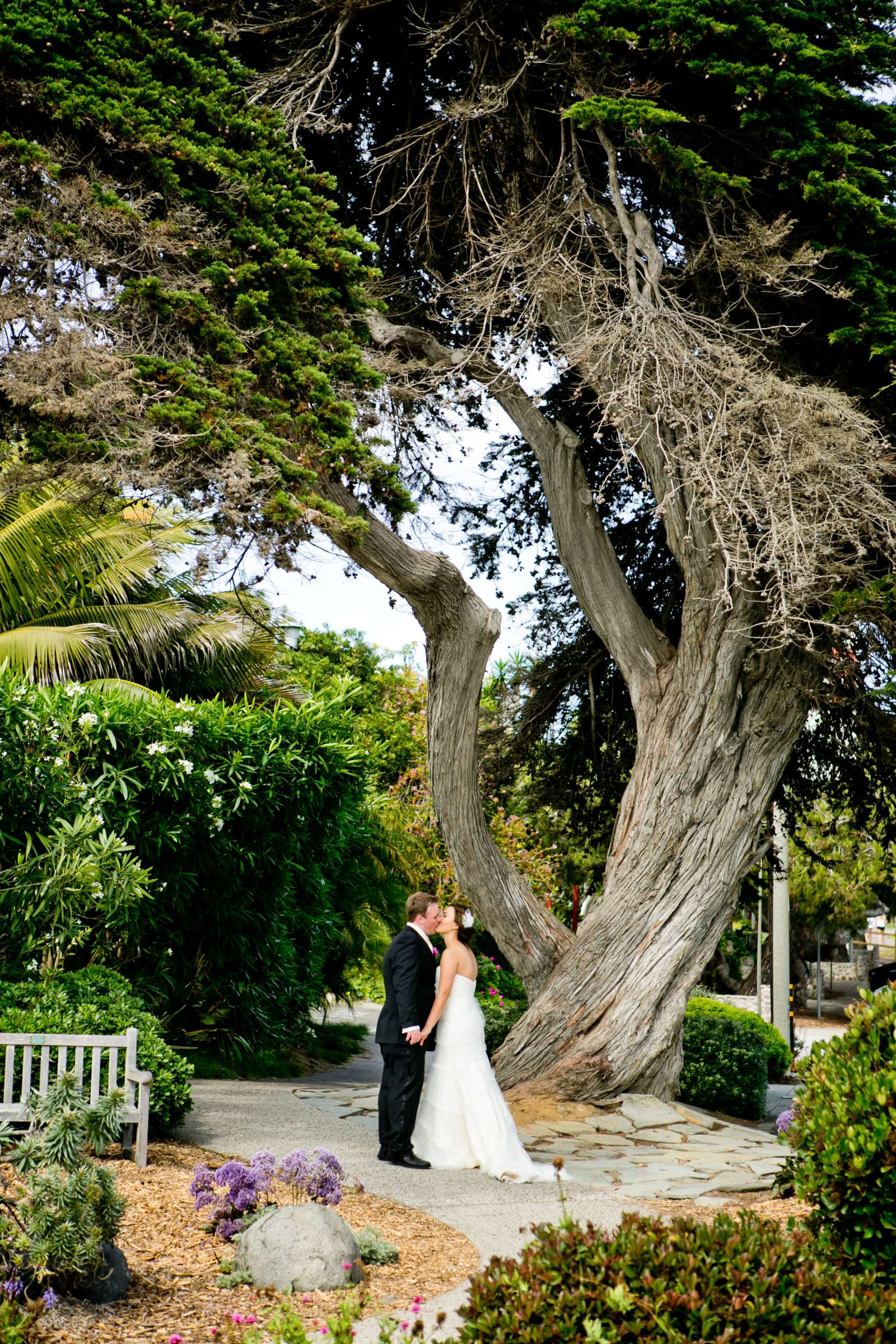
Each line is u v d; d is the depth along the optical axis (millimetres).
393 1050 7203
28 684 9422
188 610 14086
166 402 7664
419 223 12109
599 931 10578
